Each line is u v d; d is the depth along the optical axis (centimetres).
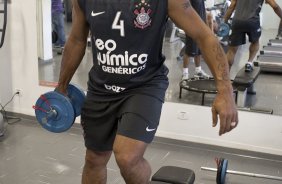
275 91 337
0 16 393
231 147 340
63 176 287
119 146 162
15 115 411
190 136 351
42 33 379
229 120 153
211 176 297
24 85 403
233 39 332
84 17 183
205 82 345
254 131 333
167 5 160
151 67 173
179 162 321
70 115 199
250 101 340
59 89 206
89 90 187
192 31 159
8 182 276
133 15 159
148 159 324
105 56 170
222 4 326
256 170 312
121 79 170
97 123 184
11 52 399
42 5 370
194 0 301
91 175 199
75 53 196
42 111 205
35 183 276
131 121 163
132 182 169
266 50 336
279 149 330
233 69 337
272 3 324
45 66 387
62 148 338
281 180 282
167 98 351
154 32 164
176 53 348
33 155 322
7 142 348
